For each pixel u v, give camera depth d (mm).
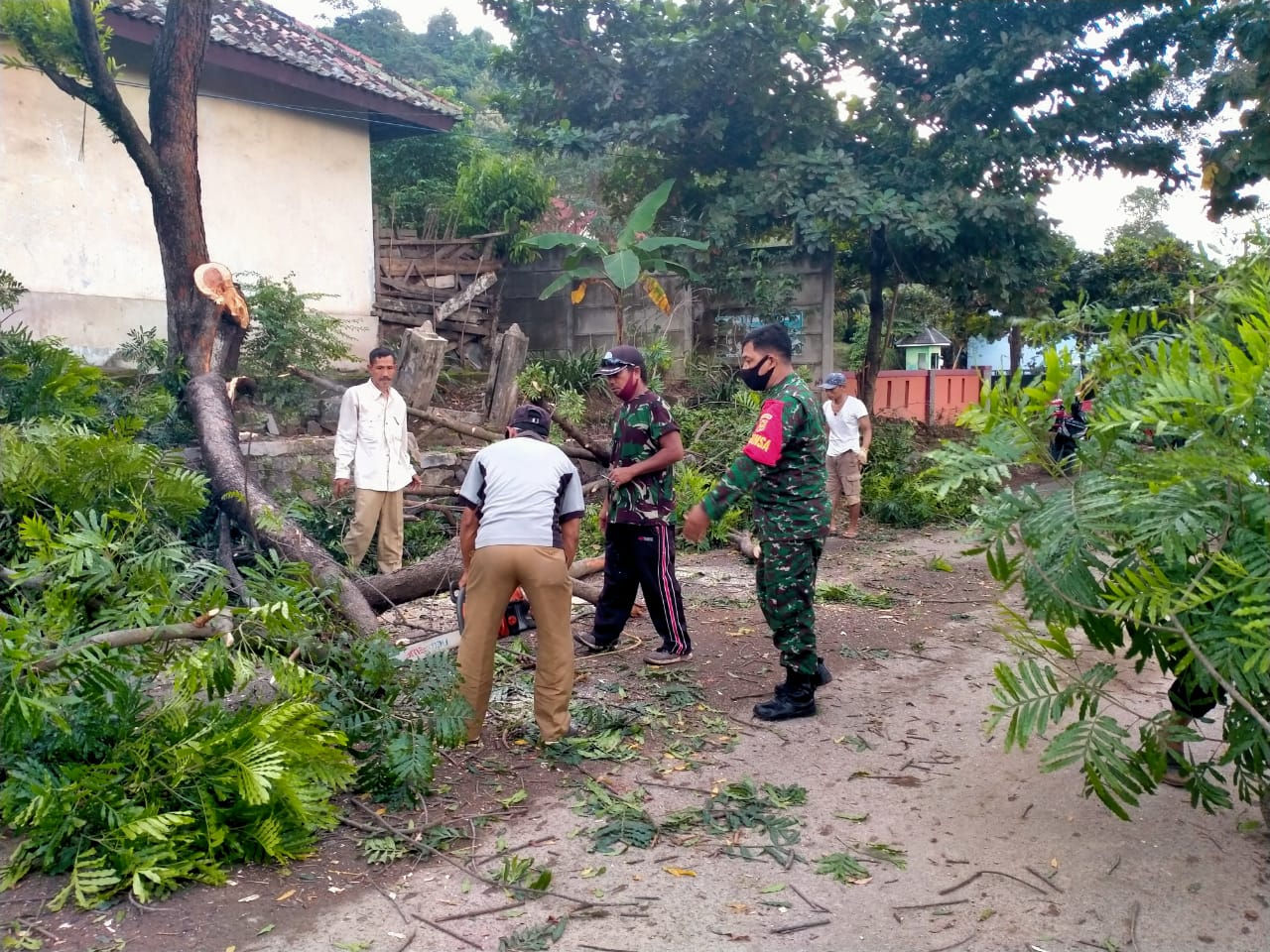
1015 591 7781
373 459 6945
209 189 10938
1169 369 2924
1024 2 13117
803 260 13594
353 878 3242
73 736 3377
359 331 12352
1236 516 2848
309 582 4305
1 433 4594
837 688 5309
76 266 9883
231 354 8375
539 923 2977
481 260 14141
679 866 3350
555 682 4320
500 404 9547
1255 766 3074
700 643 6125
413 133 13312
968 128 13055
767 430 4484
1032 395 3137
